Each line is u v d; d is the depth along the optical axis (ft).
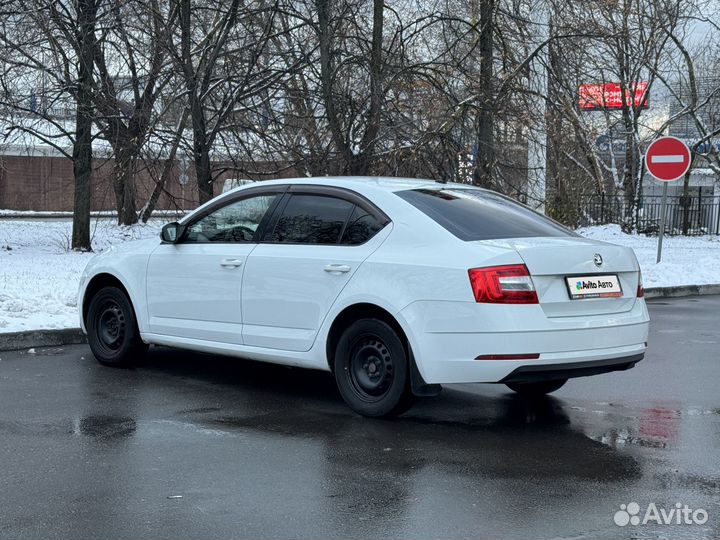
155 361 28.73
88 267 28.37
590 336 20.43
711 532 14.02
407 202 21.85
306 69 50.19
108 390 24.39
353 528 14.14
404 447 19.01
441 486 16.31
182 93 49.14
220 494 15.76
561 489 16.16
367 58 49.55
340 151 49.19
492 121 49.65
